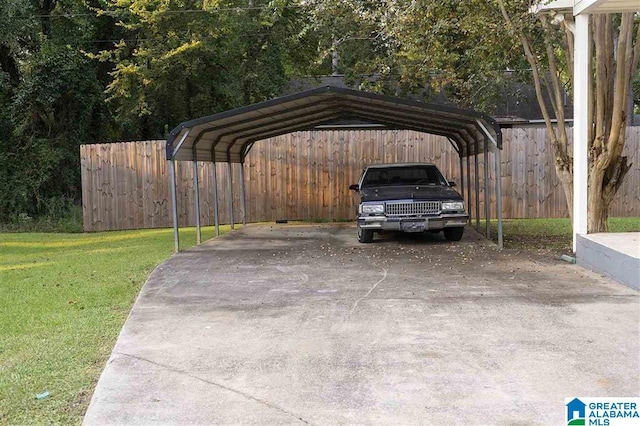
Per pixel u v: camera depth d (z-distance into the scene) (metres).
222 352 4.92
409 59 11.67
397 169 12.23
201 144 12.07
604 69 9.38
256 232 13.68
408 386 4.10
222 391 4.11
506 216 15.82
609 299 6.34
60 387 4.26
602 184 9.50
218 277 8.12
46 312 6.45
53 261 10.20
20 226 17.77
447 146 15.98
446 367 4.44
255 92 21.72
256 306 6.45
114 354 4.92
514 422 3.54
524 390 3.98
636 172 15.05
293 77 22.94
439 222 10.57
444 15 10.43
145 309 6.41
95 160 16.34
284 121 12.53
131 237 14.04
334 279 7.80
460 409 3.72
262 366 4.57
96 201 16.41
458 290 6.94
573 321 5.54
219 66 21.75
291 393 4.04
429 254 9.73
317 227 14.75
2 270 9.34
